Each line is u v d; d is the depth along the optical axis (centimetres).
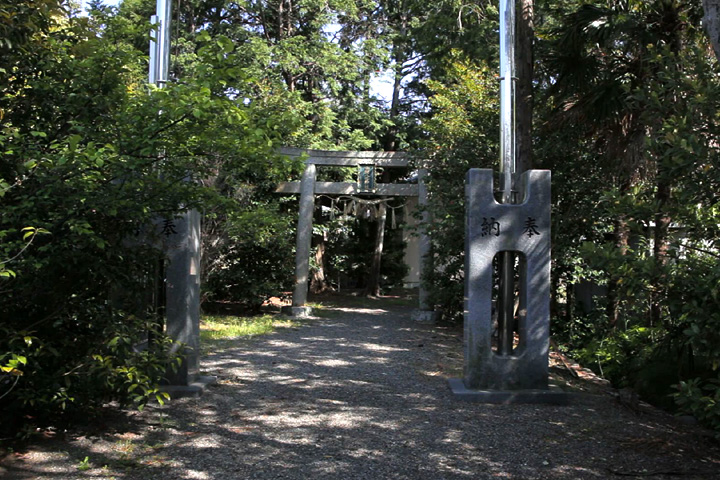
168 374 604
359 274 2227
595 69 973
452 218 1136
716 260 469
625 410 579
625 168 974
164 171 464
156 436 471
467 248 612
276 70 1658
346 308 1581
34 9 418
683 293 446
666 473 409
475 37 1299
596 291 1283
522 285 618
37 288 407
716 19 383
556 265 1148
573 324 1166
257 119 480
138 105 426
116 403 551
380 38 1919
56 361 427
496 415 548
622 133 968
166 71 621
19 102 434
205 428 495
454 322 1267
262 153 454
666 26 902
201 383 618
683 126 429
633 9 941
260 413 543
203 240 1153
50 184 372
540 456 441
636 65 932
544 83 1108
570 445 466
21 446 435
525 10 910
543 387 604
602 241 1159
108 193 398
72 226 362
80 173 377
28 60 428
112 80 454
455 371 740
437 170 1205
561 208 1129
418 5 1539
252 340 972
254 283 1298
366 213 1667
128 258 448
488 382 606
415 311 1335
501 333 621
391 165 1398
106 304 446
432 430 499
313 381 676
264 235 1200
